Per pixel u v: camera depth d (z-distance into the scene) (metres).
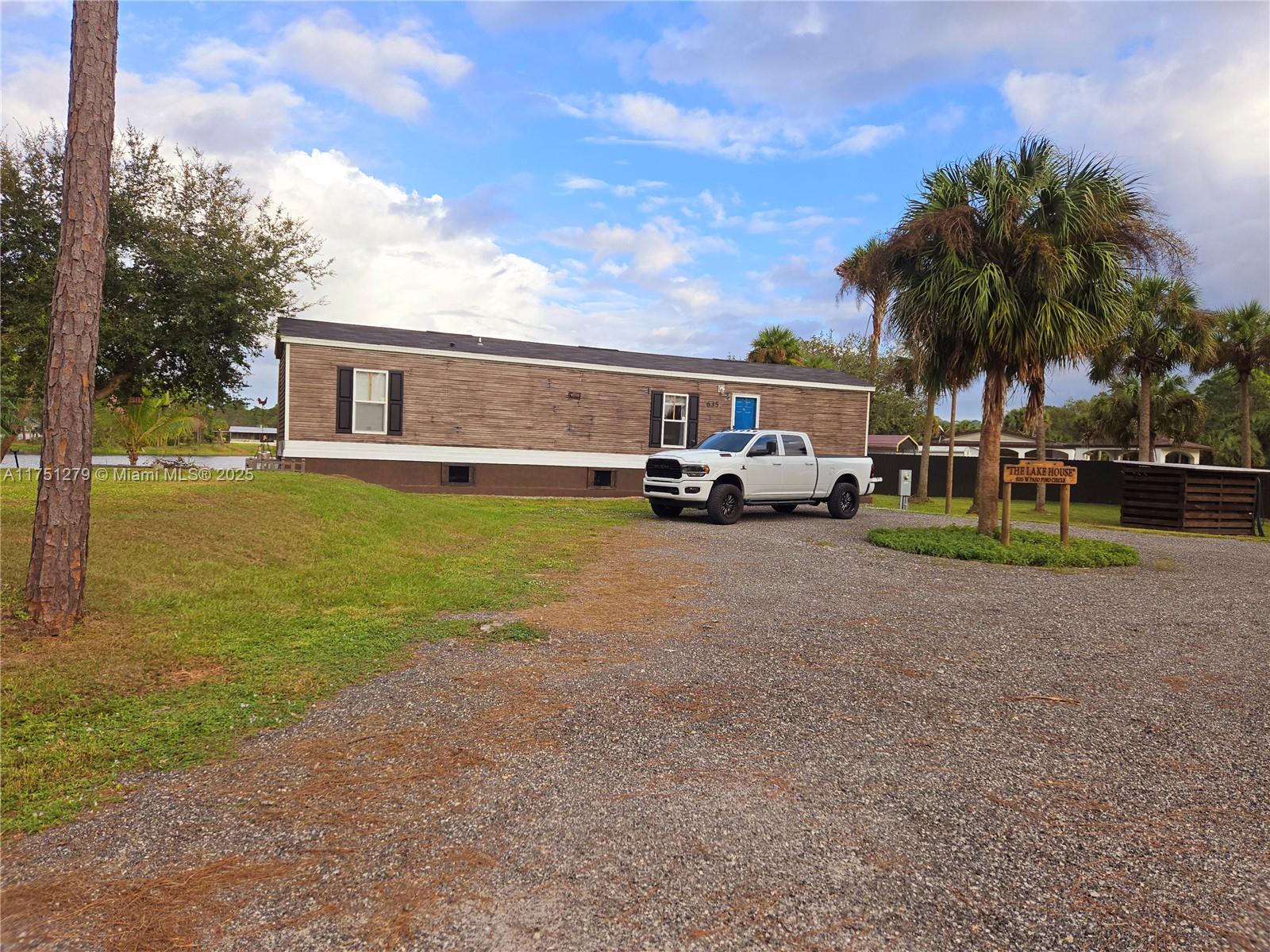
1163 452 41.88
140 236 15.35
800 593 7.84
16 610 5.07
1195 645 6.14
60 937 2.25
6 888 2.49
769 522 15.14
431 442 18.45
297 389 17.14
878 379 42.84
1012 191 10.89
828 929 2.36
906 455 33.16
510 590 7.46
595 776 3.43
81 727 3.78
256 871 2.62
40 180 14.73
